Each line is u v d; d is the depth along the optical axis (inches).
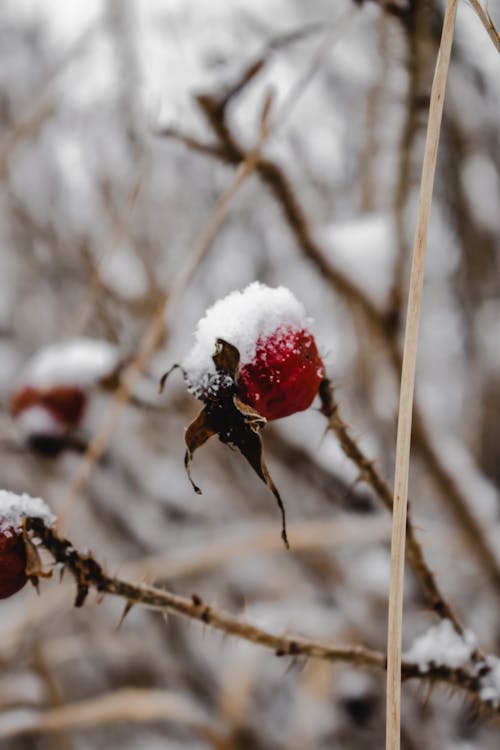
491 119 27.2
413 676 13.8
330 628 27.6
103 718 21.6
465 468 21.7
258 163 17.9
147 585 13.3
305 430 26.4
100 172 30.4
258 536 22.8
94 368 21.6
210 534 30.7
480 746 26.6
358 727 27.1
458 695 13.9
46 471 30.0
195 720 23.8
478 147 28.0
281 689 30.6
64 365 21.7
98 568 13.0
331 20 17.7
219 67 17.7
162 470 32.3
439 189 30.4
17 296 33.9
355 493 25.8
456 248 32.3
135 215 29.0
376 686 27.4
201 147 18.2
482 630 26.8
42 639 25.6
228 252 32.5
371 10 17.5
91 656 33.1
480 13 12.7
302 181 18.9
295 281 32.4
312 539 22.8
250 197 31.9
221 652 29.6
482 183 28.9
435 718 26.9
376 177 23.3
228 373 12.4
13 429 21.9
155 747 34.2
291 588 29.8
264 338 12.6
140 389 21.8
